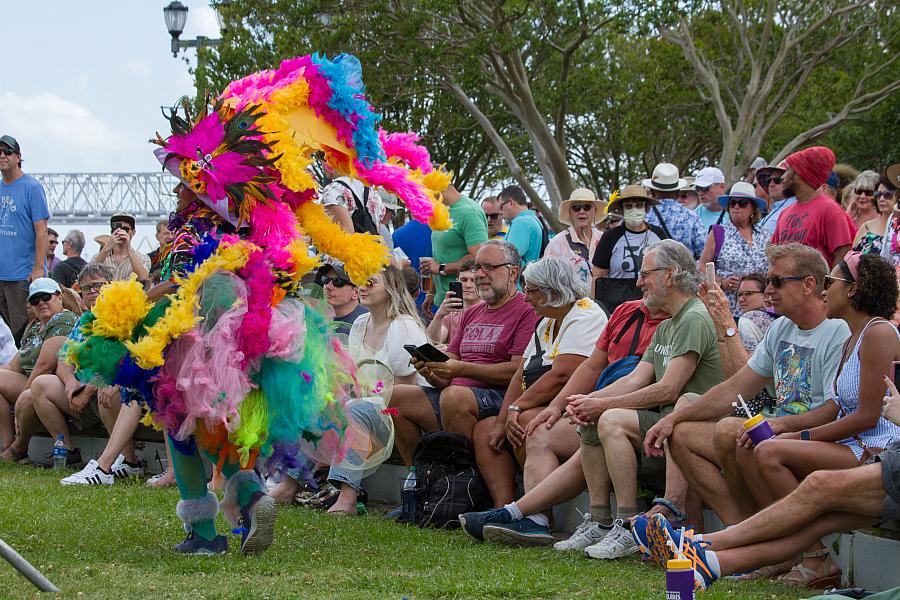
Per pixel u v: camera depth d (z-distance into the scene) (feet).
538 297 23.76
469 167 129.49
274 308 18.78
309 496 26.43
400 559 19.31
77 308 37.14
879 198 28.96
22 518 22.57
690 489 20.80
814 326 19.27
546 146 91.15
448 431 23.91
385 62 90.58
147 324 18.60
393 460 27.73
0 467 33.17
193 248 18.66
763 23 103.40
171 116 19.07
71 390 32.09
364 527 22.84
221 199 18.57
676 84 115.44
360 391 20.79
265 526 18.86
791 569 18.63
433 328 30.14
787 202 35.22
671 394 20.65
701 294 21.79
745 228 31.63
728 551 16.58
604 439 20.53
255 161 18.60
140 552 19.19
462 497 23.25
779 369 19.74
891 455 16.22
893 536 17.22
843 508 16.35
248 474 19.19
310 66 20.16
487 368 24.85
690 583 13.80
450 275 34.76
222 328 17.84
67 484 28.96
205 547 19.42
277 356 18.25
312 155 20.89
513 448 23.45
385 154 22.30
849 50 105.70
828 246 29.35
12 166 40.83
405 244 38.32
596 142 127.65
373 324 27.22
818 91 110.01
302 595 15.94
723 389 19.86
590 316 23.73
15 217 40.81
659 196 35.32
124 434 30.40
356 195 29.73
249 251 18.52
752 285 26.53
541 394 23.26
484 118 94.68
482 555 20.02
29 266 41.16
